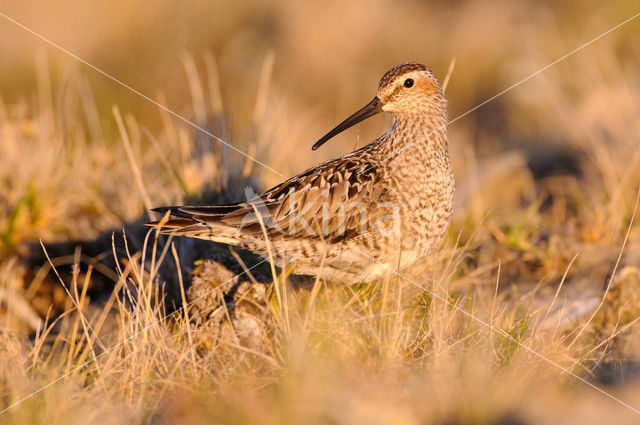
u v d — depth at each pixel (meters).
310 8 26.27
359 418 7.18
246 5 26.23
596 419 7.34
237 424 7.30
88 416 7.91
